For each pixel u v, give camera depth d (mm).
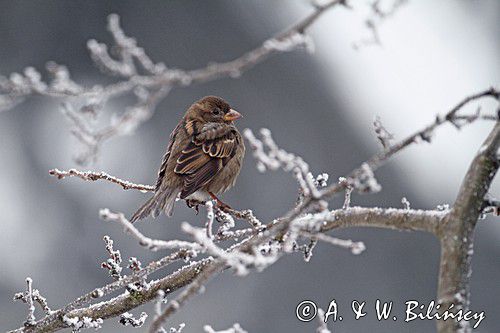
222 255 4336
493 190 16750
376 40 6422
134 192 15852
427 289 15133
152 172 15852
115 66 6523
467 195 4902
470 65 19156
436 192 16781
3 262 15031
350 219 5434
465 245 4820
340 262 15125
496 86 4336
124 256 15188
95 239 15398
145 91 6539
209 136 9156
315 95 17031
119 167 15820
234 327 4895
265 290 14867
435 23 19953
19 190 15789
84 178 6957
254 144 4391
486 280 15656
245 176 15688
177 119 16250
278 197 15625
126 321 6355
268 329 14562
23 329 6320
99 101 6750
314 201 4426
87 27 16828
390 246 15383
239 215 6758
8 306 14586
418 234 15523
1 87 6508
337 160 16562
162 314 4633
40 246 15250
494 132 5027
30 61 16531
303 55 17453
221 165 9148
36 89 6535
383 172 16391
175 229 15188
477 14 20312
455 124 4363
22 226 15383
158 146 16031
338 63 18062
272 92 16859
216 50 17016
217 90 16547
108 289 6191
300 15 17797
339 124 16953
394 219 5211
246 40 17203
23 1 16719
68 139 16297
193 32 17047
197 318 14438
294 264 15070
